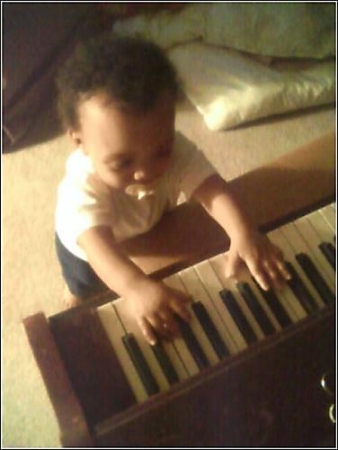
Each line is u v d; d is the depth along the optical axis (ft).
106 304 2.14
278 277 2.23
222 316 2.15
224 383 1.72
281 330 1.88
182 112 5.24
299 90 5.04
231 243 2.36
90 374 1.94
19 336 4.17
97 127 2.03
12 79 4.83
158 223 2.51
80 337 2.00
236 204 2.46
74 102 2.08
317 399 1.71
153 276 2.33
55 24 5.11
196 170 2.58
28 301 4.32
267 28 5.10
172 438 1.63
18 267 4.49
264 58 5.21
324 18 5.12
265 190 2.52
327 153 2.62
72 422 1.64
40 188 4.92
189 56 5.29
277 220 2.44
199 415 1.66
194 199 2.62
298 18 5.07
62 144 5.16
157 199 2.65
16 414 3.89
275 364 1.75
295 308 2.17
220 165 4.91
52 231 4.66
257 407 1.69
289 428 1.67
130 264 2.30
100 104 1.99
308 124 5.13
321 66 5.20
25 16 4.93
